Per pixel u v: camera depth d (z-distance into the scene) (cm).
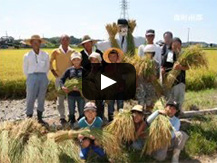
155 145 568
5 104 1088
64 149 573
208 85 1384
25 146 560
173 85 743
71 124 725
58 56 751
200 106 979
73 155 567
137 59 705
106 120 769
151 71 694
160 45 855
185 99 1063
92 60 678
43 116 884
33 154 541
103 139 565
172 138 585
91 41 722
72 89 681
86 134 566
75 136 570
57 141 573
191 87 1336
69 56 751
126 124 583
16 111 986
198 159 601
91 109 588
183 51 732
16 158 545
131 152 598
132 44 827
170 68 740
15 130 592
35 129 611
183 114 839
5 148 548
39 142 573
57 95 765
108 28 806
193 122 777
